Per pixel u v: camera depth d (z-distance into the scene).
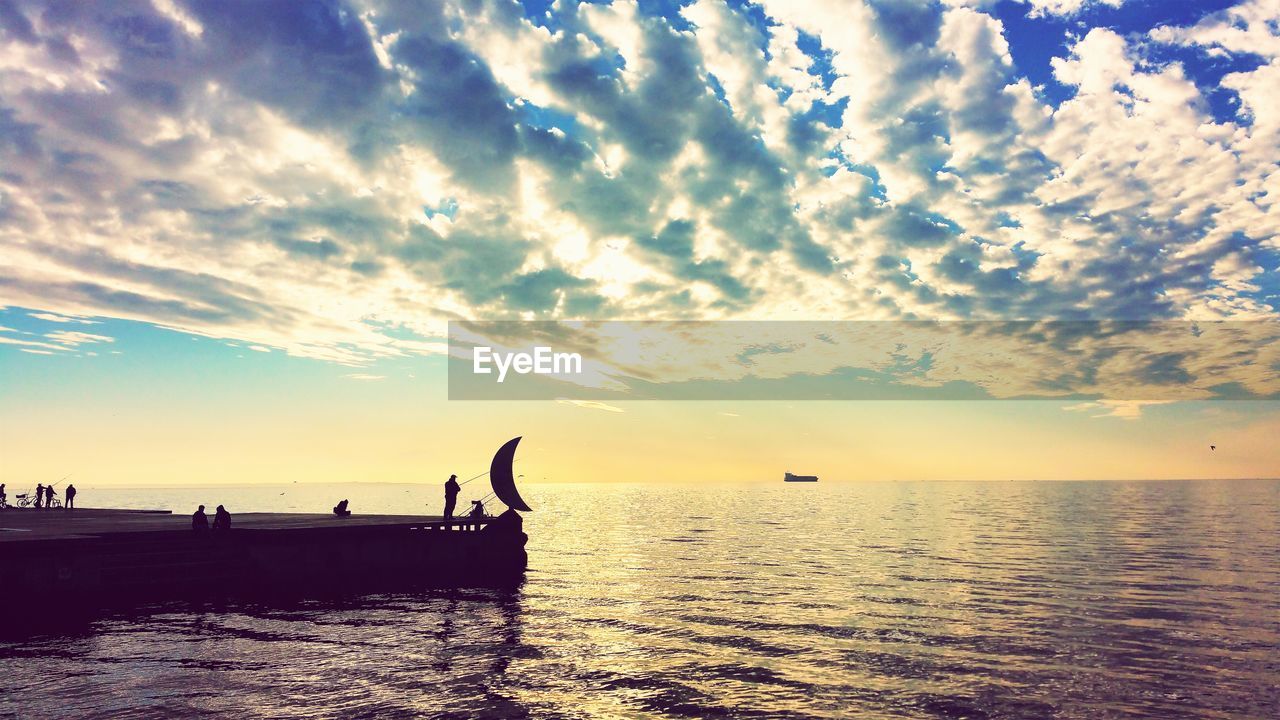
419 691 14.84
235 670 16.19
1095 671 16.64
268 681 15.38
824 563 38.94
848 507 128.38
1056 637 20.09
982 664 17.25
